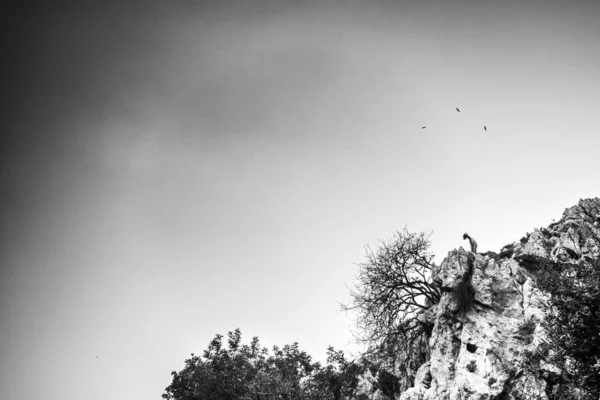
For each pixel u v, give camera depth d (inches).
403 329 1504.7
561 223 1382.9
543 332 1061.1
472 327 1195.3
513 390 1063.0
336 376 1640.0
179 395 1838.1
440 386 1191.6
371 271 1624.0
